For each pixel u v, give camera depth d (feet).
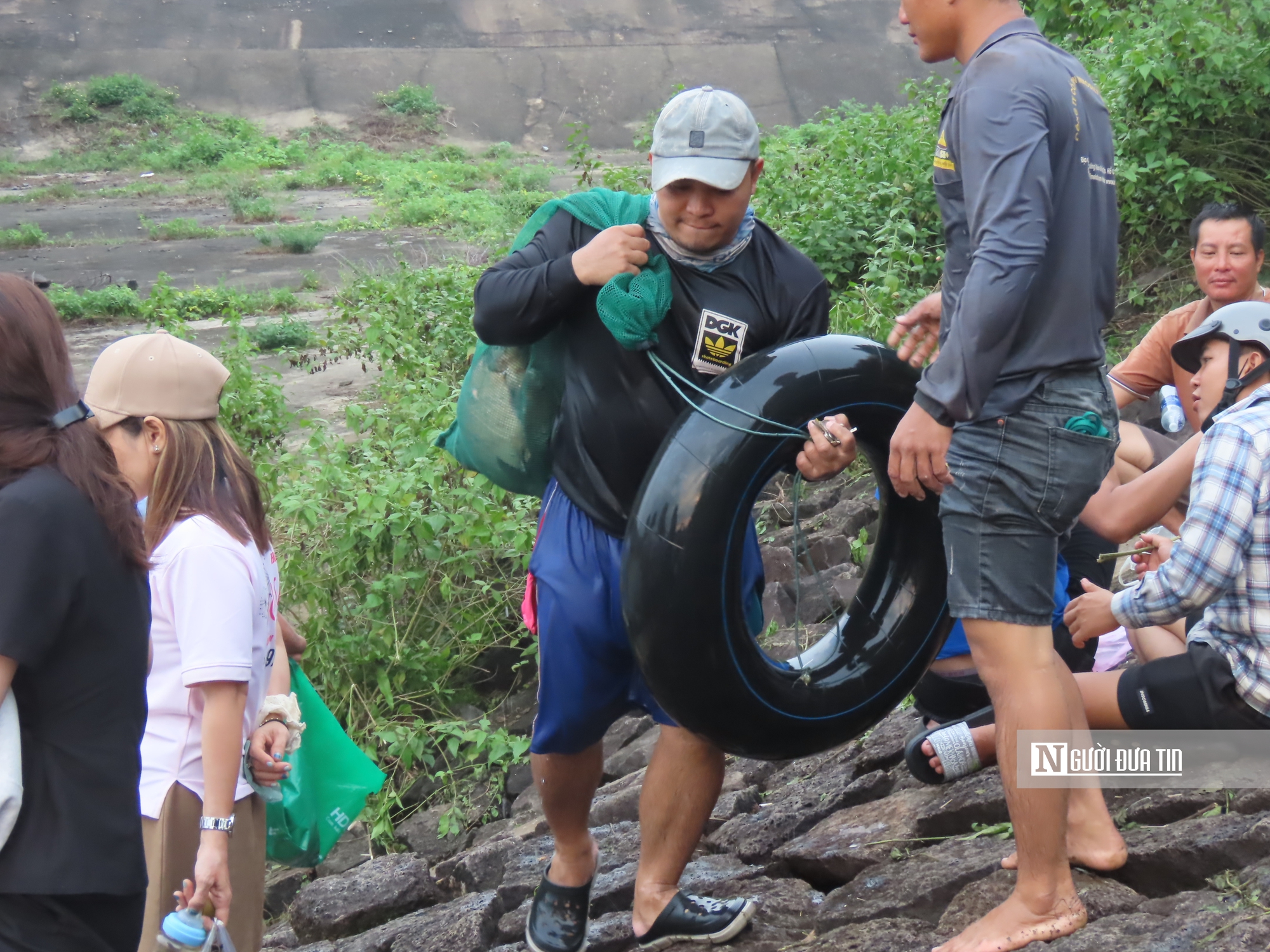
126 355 9.41
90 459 7.29
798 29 130.82
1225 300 14.75
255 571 9.48
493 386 10.58
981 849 10.25
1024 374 8.43
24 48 123.34
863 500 21.09
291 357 31.60
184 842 9.21
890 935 9.36
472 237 71.82
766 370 9.24
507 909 12.69
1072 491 8.52
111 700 7.22
